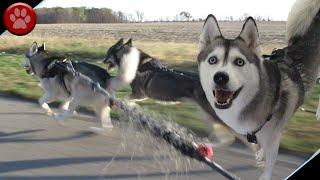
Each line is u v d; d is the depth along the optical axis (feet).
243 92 4.23
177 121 4.67
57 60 5.37
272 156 4.50
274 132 4.42
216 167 4.66
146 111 4.81
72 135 5.38
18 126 5.62
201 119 4.53
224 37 4.17
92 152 5.22
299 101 4.36
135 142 5.03
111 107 5.08
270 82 4.27
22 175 5.18
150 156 4.94
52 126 5.49
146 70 4.61
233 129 4.46
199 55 4.29
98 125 5.25
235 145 4.58
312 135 4.39
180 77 4.43
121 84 4.83
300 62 4.32
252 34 4.12
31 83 5.63
